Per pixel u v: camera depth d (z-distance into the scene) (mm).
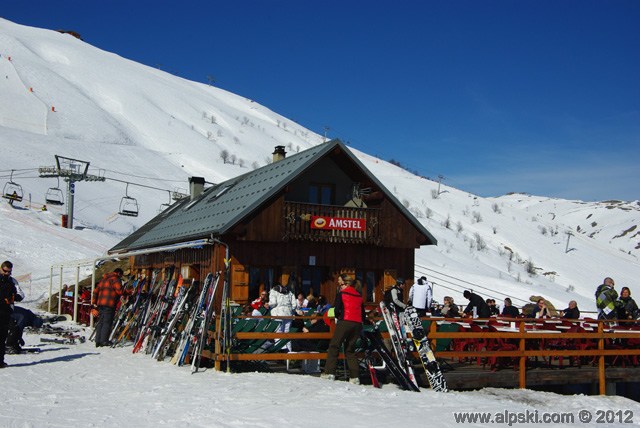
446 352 12273
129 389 9867
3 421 7512
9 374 11242
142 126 149375
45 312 26547
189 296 14578
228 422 7527
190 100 198625
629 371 13906
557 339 14320
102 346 16703
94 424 7406
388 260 19469
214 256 17125
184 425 7367
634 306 15523
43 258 36219
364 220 18578
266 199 17016
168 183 94812
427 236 19344
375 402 9078
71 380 10773
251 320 12266
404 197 130500
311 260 18250
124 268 31125
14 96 128625
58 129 119062
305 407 8477
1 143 86250
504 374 12680
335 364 11297
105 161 97438
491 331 13711
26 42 194750
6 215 45188
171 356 14516
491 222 127812
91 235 46594
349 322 11094
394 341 11648
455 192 151625
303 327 14016
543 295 55656
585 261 116125
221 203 20250
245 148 162000
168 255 21750
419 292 14781
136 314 17750
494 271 79750
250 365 12992
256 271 17781
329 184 19625
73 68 184625
